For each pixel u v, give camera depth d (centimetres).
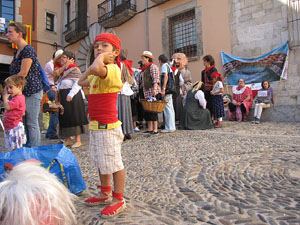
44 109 407
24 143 303
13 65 312
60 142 494
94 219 164
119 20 1155
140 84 558
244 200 183
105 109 170
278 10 720
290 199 180
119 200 173
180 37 975
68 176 193
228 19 823
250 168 257
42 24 1520
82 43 1414
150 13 1059
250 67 773
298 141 373
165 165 286
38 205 58
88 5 1370
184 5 937
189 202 186
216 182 225
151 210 175
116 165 171
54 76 441
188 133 513
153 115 519
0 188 59
